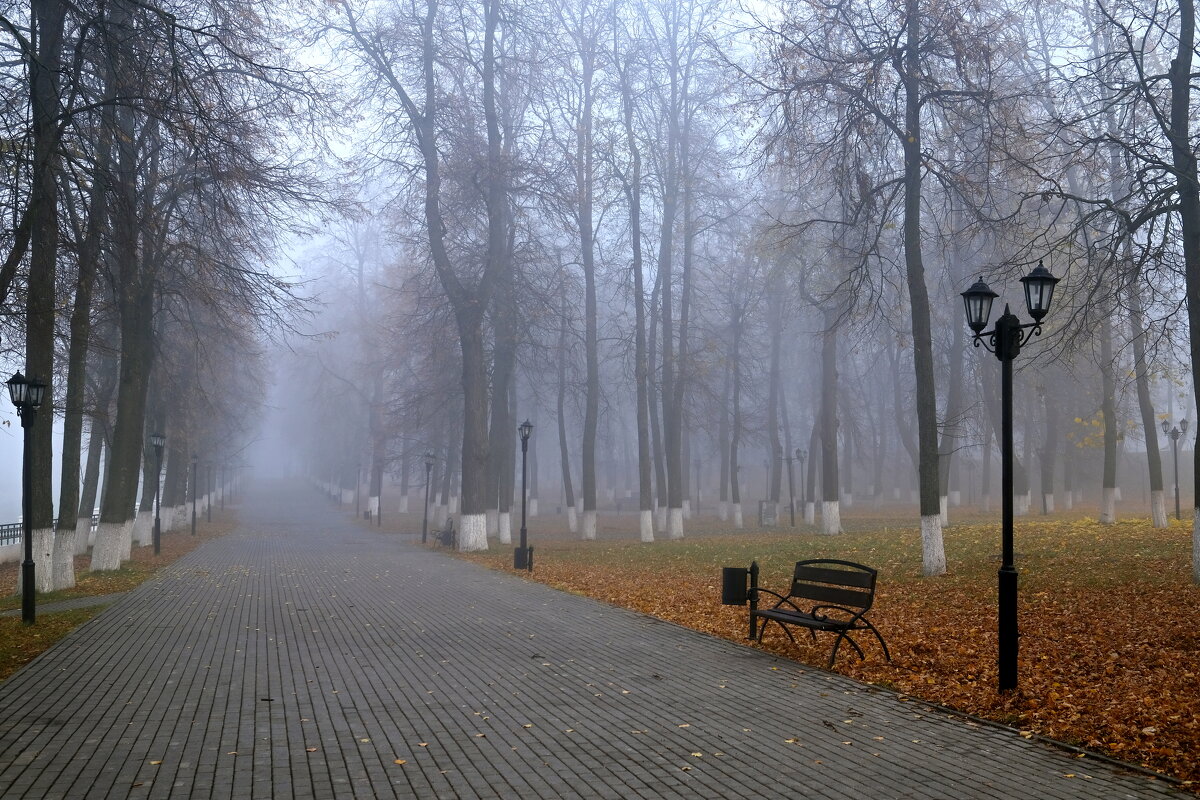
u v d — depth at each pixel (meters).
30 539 14.54
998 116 17.33
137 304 23.56
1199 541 14.06
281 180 20.19
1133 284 16.19
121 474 23.55
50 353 17.83
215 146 15.77
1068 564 16.86
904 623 13.39
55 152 14.70
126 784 6.33
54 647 12.09
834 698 9.10
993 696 8.83
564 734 7.75
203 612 15.73
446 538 33.97
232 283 22.00
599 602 17.23
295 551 31.50
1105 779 6.53
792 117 17.86
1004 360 9.23
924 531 18.00
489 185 30.16
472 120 30.81
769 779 6.53
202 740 7.51
